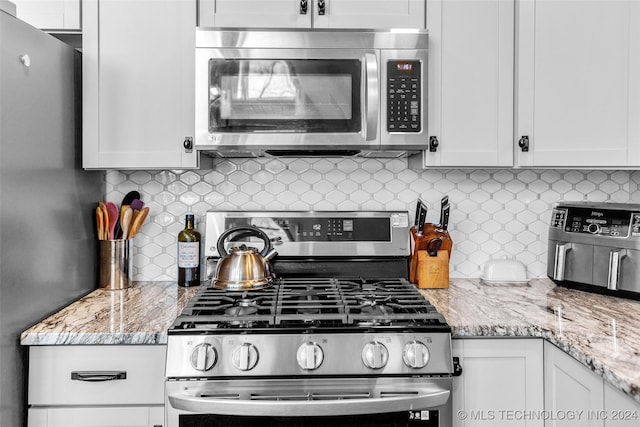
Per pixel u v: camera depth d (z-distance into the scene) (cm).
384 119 166
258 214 192
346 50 163
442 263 184
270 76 163
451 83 172
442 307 155
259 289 167
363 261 194
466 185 203
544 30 170
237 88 163
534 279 204
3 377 126
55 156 155
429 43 172
